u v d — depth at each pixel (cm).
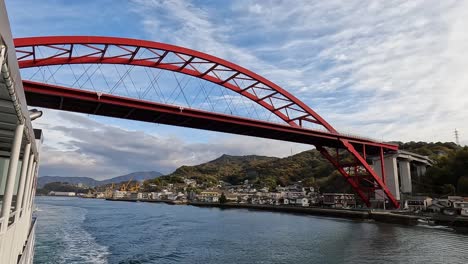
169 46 4425
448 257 2722
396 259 2669
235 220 6769
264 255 2906
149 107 4294
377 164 7344
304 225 5531
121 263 2514
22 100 510
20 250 942
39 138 1583
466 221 4422
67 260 2494
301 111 5931
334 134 6019
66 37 3638
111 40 3953
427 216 5166
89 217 7044
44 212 7838
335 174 11406
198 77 5034
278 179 17875
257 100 5622
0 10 289
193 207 13300
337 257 2780
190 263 2586
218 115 4828
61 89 3700
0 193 1234
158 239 3884
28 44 3400
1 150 1093
